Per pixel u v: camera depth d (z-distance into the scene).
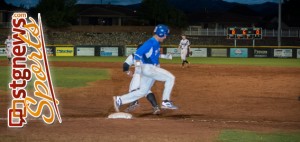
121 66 33.91
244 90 19.12
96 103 15.38
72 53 51.53
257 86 20.64
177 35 70.31
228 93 18.12
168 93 12.17
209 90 19.08
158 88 19.70
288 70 30.70
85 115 13.01
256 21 89.94
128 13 81.50
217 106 14.90
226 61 42.12
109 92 18.28
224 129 10.37
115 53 51.78
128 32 70.62
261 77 25.20
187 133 9.73
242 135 9.66
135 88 12.16
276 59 46.84
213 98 16.73
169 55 12.12
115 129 10.06
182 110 14.06
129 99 12.10
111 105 14.96
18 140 8.91
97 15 79.50
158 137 9.24
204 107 14.67
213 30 72.56
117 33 69.69
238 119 12.55
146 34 70.56
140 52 11.55
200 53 51.41
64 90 18.70
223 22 88.81
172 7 77.31
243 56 50.47
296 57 49.44
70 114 13.16
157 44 11.79
